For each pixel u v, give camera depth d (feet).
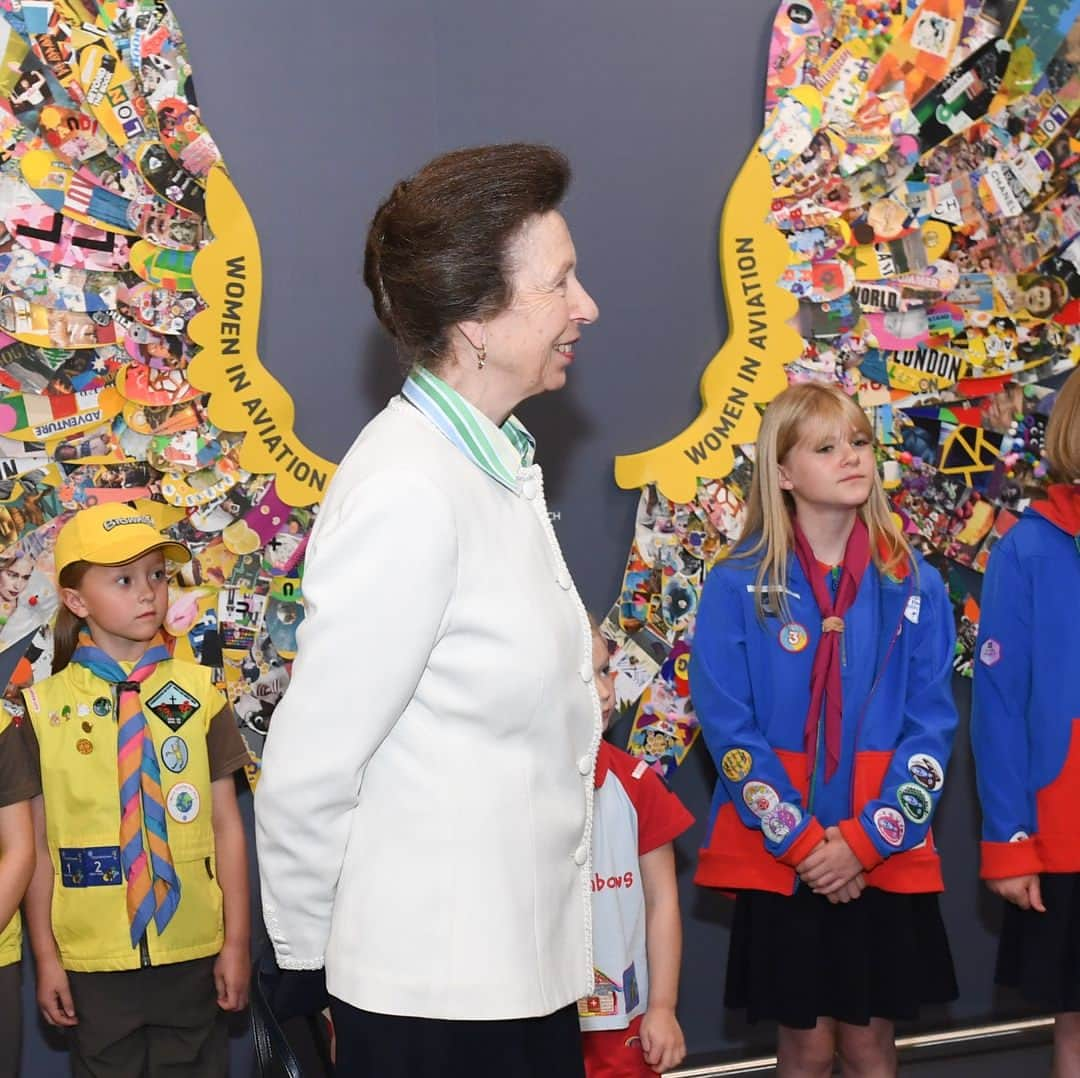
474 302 3.84
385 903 3.71
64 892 6.22
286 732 3.68
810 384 6.61
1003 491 8.18
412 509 3.64
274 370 7.32
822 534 6.58
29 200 6.76
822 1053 6.70
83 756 6.25
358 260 7.43
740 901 6.58
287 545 7.29
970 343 8.05
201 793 6.41
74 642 6.48
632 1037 5.69
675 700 7.77
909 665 6.43
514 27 7.52
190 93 6.93
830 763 6.31
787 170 7.76
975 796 8.39
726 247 7.74
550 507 7.76
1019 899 6.32
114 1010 6.24
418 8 7.40
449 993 3.65
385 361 7.51
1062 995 6.30
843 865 6.08
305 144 7.27
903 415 8.03
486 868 3.71
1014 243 8.06
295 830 3.72
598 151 7.68
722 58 7.81
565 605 4.00
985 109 7.95
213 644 7.18
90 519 6.32
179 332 7.02
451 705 3.74
